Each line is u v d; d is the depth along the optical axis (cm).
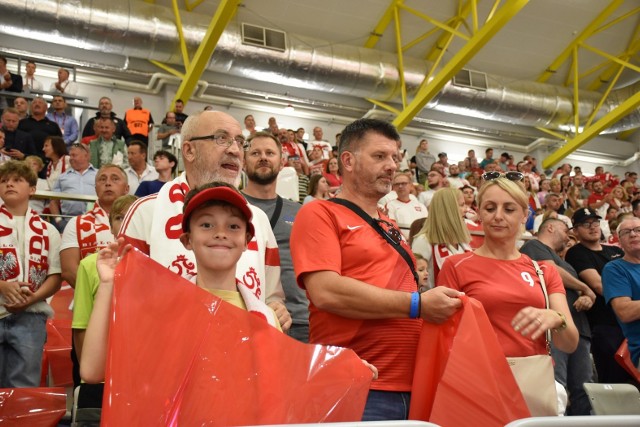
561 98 1511
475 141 1608
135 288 150
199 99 1326
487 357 186
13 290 323
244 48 1231
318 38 1348
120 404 137
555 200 859
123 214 322
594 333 402
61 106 976
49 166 729
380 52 1365
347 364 164
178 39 1188
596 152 1697
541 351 230
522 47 1473
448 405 182
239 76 1351
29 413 245
